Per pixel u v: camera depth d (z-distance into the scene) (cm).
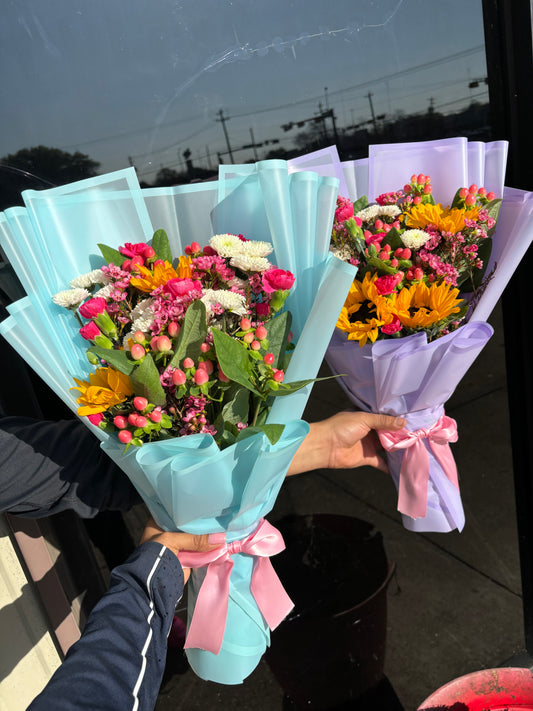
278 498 155
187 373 77
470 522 167
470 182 114
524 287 145
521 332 151
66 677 64
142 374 72
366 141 134
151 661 73
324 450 115
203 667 104
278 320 88
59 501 96
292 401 85
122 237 100
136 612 76
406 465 117
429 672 164
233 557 100
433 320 96
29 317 86
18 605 127
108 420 82
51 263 96
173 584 82
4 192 115
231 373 75
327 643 142
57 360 88
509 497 168
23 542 123
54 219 96
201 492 82
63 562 132
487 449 165
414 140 136
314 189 89
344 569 151
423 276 99
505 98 136
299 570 151
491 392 161
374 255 99
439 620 167
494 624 169
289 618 140
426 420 115
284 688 151
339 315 89
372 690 154
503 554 169
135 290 87
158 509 92
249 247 86
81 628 138
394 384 106
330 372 148
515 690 125
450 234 98
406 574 165
